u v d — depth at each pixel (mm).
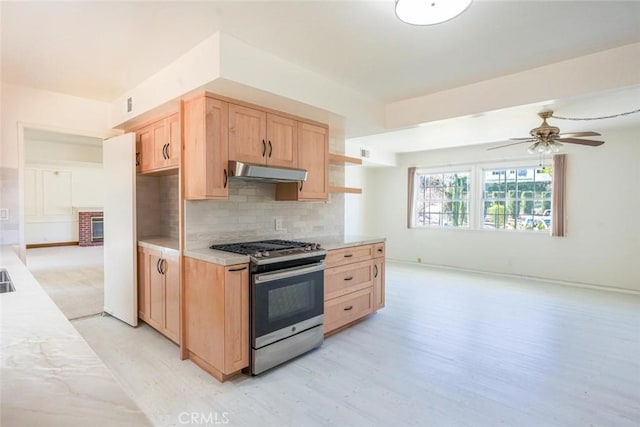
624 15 2104
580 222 5449
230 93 2607
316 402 2189
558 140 4082
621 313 4020
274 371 2592
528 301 4504
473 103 3240
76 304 4051
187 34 2299
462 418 2041
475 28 2248
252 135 2861
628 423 2004
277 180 3125
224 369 2373
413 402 2201
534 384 2428
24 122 3234
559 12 2066
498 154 6281
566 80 2756
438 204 7219
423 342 3154
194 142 2648
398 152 7379
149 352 2855
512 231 6148
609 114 4125
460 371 2611
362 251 3633
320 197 3541
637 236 5004
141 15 2061
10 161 3203
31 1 1899
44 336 1035
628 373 2588
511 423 1998
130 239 3369
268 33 2295
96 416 636
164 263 2998
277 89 2637
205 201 2939
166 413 2051
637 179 4996
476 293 4906
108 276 3707
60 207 9195
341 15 2076
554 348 3031
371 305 3771
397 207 7738
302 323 2822
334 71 2934
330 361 2766
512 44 2475
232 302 2391
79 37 2320
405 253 7613
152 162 3248
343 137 4254
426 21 1800
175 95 2682
